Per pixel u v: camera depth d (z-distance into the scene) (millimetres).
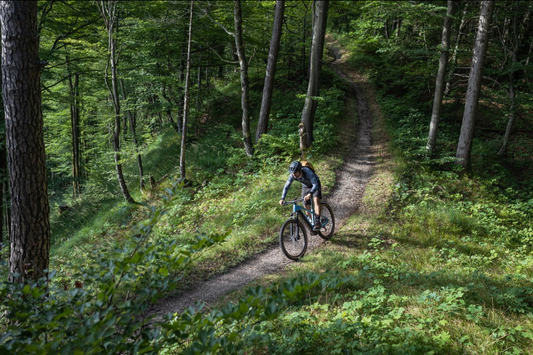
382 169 12594
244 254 7273
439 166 13016
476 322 3666
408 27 23375
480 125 18734
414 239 8000
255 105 21047
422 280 5297
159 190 14148
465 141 12430
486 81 22266
